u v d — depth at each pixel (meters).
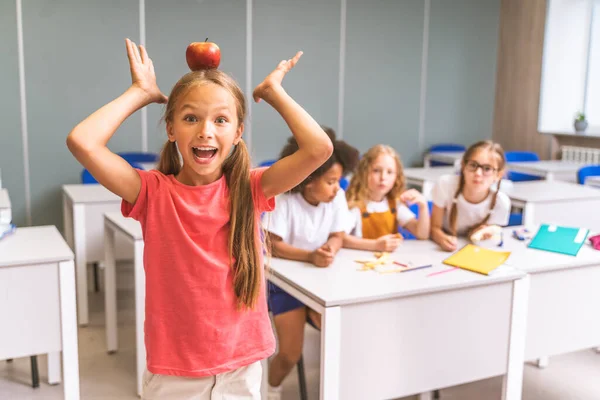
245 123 1.13
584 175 4.10
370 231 2.32
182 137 1.02
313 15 5.35
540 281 1.93
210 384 1.13
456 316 1.74
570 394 2.43
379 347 1.63
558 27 5.77
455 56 6.09
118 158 1.05
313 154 1.05
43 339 1.88
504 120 6.27
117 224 2.50
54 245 2.00
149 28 4.78
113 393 2.42
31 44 4.44
